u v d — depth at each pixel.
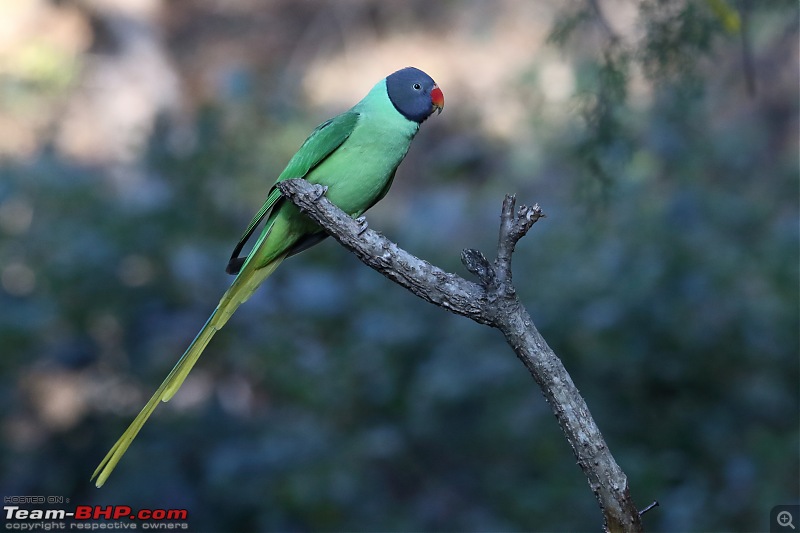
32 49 23.02
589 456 5.01
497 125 21.11
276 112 13.41
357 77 24.28
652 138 13.41
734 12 9.97
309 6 26.47
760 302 12.36
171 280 12.17
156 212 12.28
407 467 12.23
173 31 26.70
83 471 12.12
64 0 24.28
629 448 11.86
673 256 12.20
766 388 12.20
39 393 12.99
